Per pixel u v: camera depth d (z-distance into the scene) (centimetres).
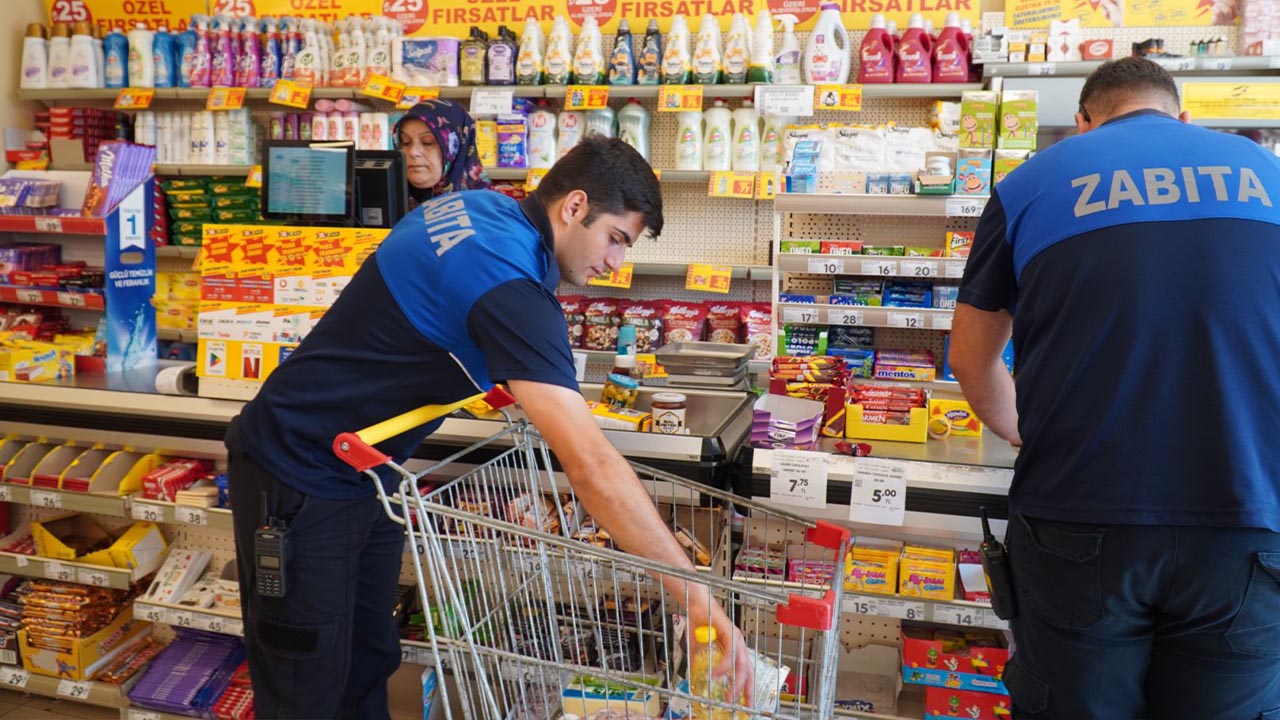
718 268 456
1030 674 170
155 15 543
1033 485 165
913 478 216
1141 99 181
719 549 225
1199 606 152
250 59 503
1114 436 153
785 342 404
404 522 137
